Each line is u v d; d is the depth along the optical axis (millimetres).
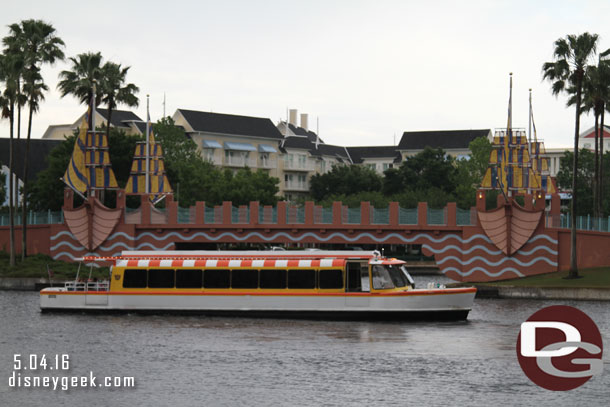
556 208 83688
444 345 50375
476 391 39719
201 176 132625
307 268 59562
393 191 158875
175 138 145875
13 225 90125
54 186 107250
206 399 38375
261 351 48656
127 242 90750
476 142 158500
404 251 137750
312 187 175500
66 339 52781
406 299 57906
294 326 57000
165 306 61625
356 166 171125
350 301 58625
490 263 82688
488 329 55969
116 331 55469
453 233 83688
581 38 81500
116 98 102812
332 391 39594
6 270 87938
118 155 111312
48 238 94188
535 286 75250
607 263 80000
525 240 81625
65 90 100188
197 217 89188
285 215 87000
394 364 45312
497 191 128625
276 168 179750
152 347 50094
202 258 61531
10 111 91312
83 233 92125
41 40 93500
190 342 51469
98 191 94625
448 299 58562
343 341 51594
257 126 177875
